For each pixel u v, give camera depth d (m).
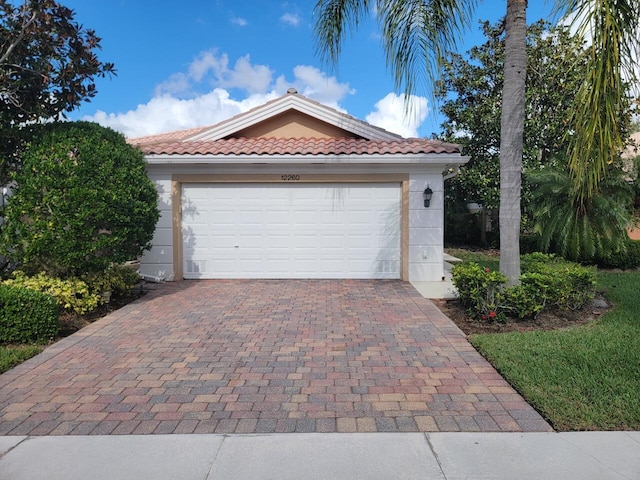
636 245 13.41
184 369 5.46
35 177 7.70
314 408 4.43
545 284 7.59
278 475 3.35
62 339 6.70
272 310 8.39
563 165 13.78
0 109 8.74
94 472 3.40
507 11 7.79
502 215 8.01
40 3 8.16
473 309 8.05
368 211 11.59
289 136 13.39
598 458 3.53
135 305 8.81
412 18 7.84
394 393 4.76
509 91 7.83
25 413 4.35
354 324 7.43
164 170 11.49
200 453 3.64
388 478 3.31
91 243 7.86
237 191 11.64
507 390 4.80
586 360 5.48
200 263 11.73
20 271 8.40
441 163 11.15
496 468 3.42
